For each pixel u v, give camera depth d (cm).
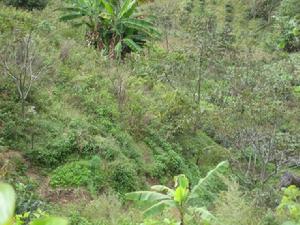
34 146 1016
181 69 2167
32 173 957
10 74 1063
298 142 1595
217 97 1992
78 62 1530
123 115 1308
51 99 1194
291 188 592
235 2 4494
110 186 1012
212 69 2358
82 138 1082
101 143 1098
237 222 638
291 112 1906
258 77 2219
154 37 2055
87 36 1920
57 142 1042
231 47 2798
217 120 1647
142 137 1302
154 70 1994
